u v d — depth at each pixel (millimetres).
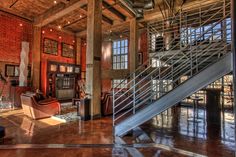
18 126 4688
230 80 7172
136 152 3055
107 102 6223
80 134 4027
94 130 4359
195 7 6746
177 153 3008
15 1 6906
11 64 7914
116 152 3049
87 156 2875
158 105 3508
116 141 3576
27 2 7031
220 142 3480
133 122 3799
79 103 5891
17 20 8156
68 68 10523
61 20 8930
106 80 11141
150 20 8234
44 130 4336
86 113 5512
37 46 8789
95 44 5809
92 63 5707
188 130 4336
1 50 7555
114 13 7762
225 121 5250
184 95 3203
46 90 9141
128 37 10836
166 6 7270
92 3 5812
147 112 3637
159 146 3324
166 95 3416
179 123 5043
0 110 6922
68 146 3289
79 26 9977
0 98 7445
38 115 5531
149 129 4434
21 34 8305
